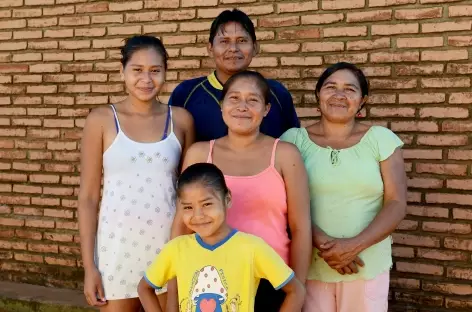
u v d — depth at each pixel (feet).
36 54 15.21
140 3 14.17
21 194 15.43
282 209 8.37
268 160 8.36
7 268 15.56
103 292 8.82
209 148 8.70
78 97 14.85
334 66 9.15
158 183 9.00
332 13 12.59
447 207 11.84
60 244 15.03
